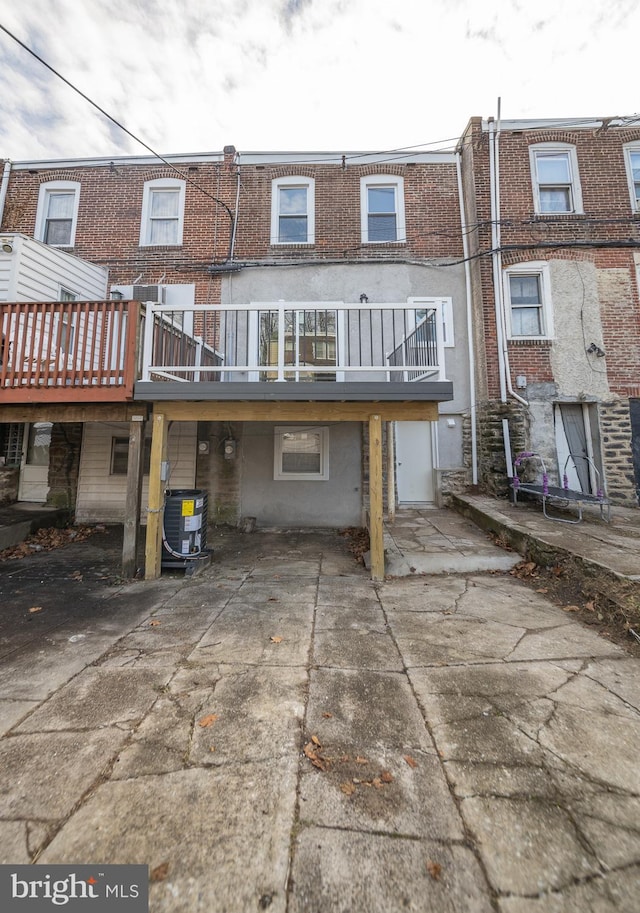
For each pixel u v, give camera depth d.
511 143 8.30
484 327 8.02
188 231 8.58
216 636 3.38
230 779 1.84
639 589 3.60
